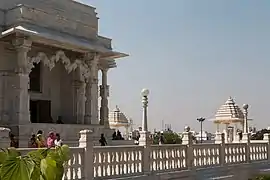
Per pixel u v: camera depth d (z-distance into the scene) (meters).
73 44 25.77
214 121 40.97
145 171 14.40
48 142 18.02
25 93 23.81
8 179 3.55
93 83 28.45
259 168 21.52
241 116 39.84
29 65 24.36
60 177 3.78
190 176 16.48
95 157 12.64
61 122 27.08
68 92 28.73
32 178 3.58
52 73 28.72
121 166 13.54
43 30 24.83
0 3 24.92
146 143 14.59
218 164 18.69
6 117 23.81
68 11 27.39
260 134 34.47
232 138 32.72
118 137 30.11
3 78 24.20
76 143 24.28
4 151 3.80
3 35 23.39
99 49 27.72
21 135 22.81
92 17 29.08
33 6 26.02
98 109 29.88
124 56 30.25
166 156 15.63
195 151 17.33
